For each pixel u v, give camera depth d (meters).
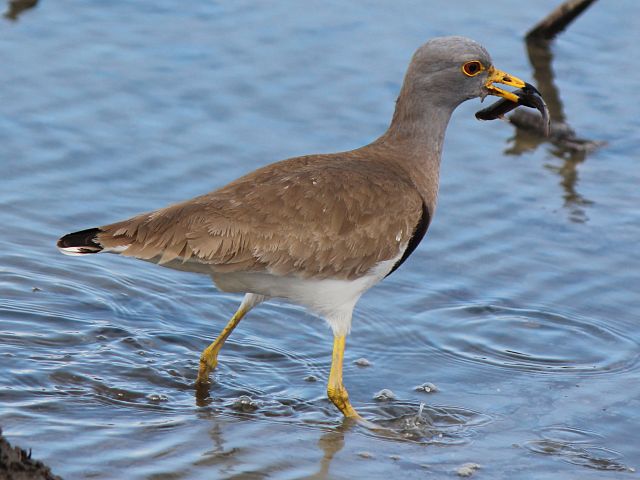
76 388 11.86
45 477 9.08
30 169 16.09
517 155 17.45
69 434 11.02
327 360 13.02
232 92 18.34
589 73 19.78
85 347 12.66
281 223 11.46
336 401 11.90
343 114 17.98
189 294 14.04
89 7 20.48
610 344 13.43
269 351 13.07
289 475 10.75
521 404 12.27
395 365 12.95
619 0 21.75
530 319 13.83
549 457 11.34
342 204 11.72
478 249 15.14
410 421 11.86
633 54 20.38
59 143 16.72
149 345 12.89
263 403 12.05
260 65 19.11
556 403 12.30
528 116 18.11
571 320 13.83
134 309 13.57
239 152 16.84
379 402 12.24
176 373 12.42
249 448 11.12
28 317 13.04
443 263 14.84
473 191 16.44
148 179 16.12
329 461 11.04
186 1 20.94
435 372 12.84
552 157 17.45
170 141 17.02
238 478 10.62
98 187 15.86
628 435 11.75
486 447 11.48
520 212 16.00
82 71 18.55
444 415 12.02
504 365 13.02
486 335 13.53
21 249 14.38
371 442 11.46
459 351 13.24
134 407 11.69
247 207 11.41
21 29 19.59
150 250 11.12
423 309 13.96
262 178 11.75
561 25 20.41
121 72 18.61
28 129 16.97
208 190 15.98
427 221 12.59
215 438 11.24
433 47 12.57
